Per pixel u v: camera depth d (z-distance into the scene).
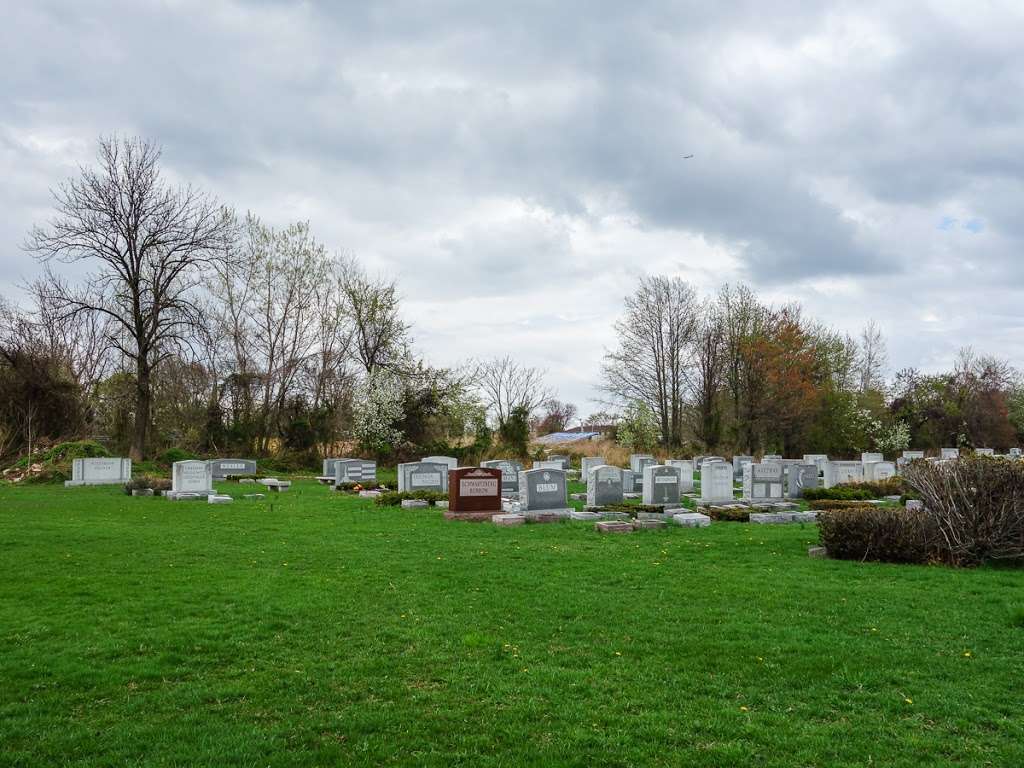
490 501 18.56
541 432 80.31
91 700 6.02
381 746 5.19
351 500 23.27
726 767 4.93
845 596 9.71
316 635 7.82
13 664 6.76
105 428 40.09
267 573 10.98
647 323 53.38
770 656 7.23
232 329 43.81
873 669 6.82
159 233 35.66
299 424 43.28
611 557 12.58
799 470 23.98
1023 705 5.99
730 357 50.06
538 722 5.63
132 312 37.00
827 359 52.84
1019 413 57.50
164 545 13.48
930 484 12.60
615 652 7.33
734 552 13.18
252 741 5.23
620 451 46.34
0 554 12.35
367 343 48.44
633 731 5.47
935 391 55.00
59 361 39.72
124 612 8.64
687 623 8.38
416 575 10.92
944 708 5.91
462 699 6.08
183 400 42.12
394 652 7.29
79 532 15.02
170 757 4.97
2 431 35.16
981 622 8.45
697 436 50.53
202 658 7.05
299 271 45.38
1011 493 11.98
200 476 23.92
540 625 8.27
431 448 44.91
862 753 5.12
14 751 5.05
